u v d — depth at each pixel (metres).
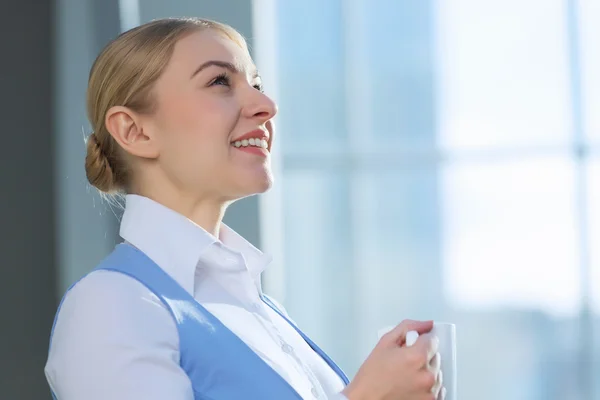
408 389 1.13
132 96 1.38
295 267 3.93
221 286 1.33
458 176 3.94
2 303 3.46
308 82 3.95
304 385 1.25
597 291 3.90
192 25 1.41
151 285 1.23
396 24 3.95
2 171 3.49
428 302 3.93
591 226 3.90
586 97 3.93
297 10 3.94
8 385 3.45
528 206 3.94
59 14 3.50
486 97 3.94
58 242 3.47
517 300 3.93
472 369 3.91
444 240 3.94
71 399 1.13
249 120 1.37
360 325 3.92
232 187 1.35
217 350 1.19
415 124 3.95
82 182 3.48
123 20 3.48
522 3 3.94
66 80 3.50
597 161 3.92
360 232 3.94
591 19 3.93
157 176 1.39
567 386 3.88
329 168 3.95
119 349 1.13
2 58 3.51
